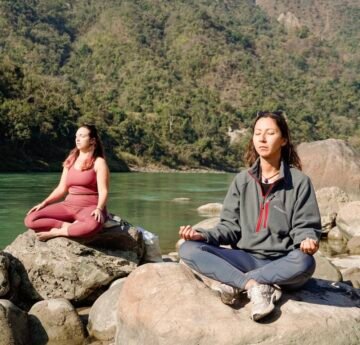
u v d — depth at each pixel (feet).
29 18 529.04
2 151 188.96
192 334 11.09
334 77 554.05
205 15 549.54
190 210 54.39
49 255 19.02
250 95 431.84
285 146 12.66
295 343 11.05
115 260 19.43
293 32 629.92
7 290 17.67
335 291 12.96
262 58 545.03
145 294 12.25
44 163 197.88
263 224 12.26
